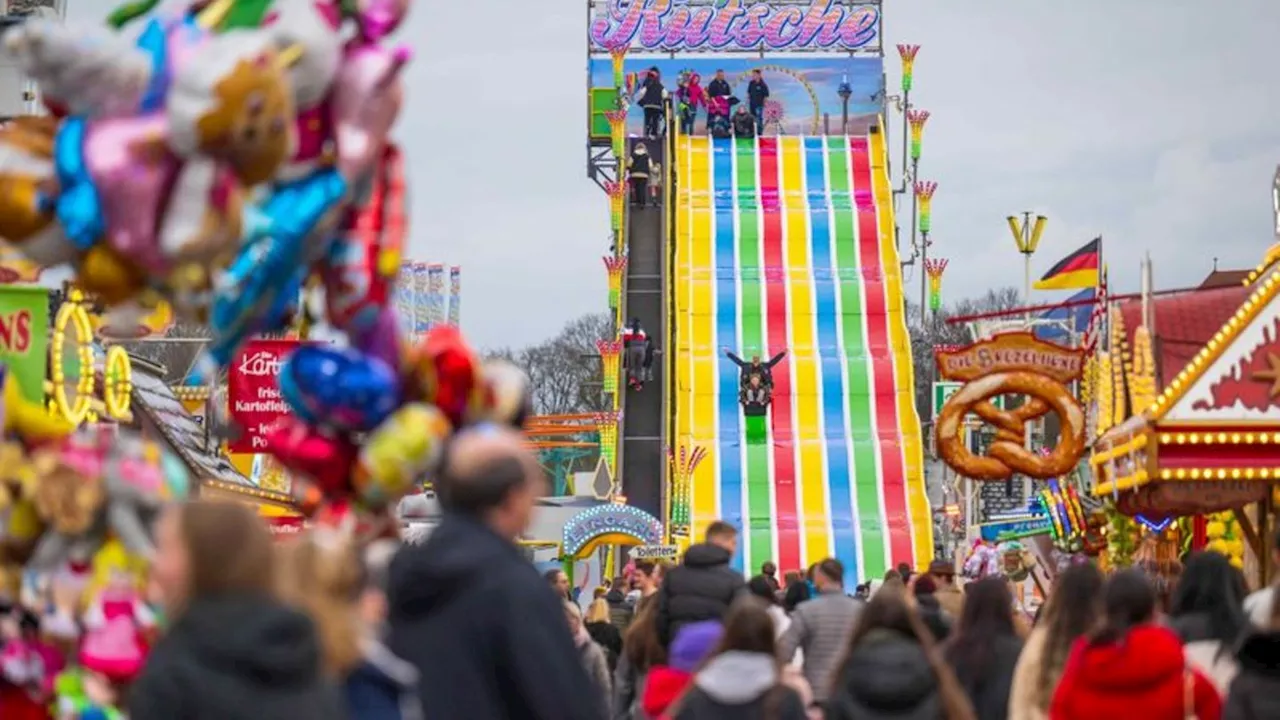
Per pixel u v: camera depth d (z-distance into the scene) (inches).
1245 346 1766.7
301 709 554.6
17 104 1743.4
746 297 5315.0
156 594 867.4
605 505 3582.7
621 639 1777.8
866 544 4520.2
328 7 890.1
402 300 3917.3
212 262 841.5
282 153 843.4
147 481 876.6
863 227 5615.2
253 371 1979.6
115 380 1660.9
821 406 4953.3
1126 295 2256.4
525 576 706.8
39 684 891.4
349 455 952.3
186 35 831.7
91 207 821.2
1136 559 2502.5
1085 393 2356.1
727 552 1285.7
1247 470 1766.7
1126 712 960.3
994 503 5280.5
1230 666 1075.3
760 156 5959.6
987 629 1100.5
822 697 1327.5
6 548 888.3
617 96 6584.6
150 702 547.8
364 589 753.0
